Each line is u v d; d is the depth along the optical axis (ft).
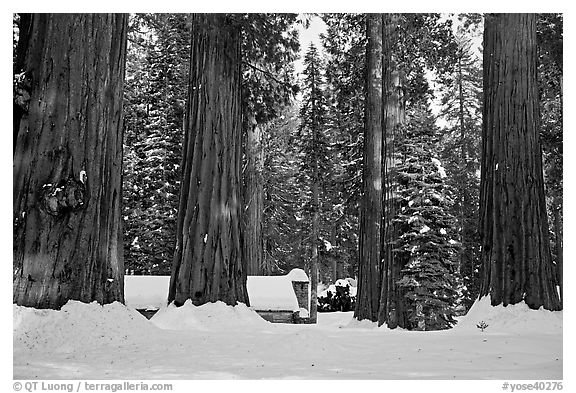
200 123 44.45
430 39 53.36
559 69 59.36
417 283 46.98
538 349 26.53
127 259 85.87
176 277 42.78
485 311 36.55
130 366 21.95
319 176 99.96
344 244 111.04
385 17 53.72
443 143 110.73
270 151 122.01
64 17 28.58
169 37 90.94
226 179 44.06
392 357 24.56
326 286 129.18
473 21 53.57
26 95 27.63
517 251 36.22
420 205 49.60
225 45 45.27
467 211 96.58
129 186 88.22
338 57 72.43
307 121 101.45
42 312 26.40
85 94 28.63
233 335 31.91
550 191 66.85
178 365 22.24
